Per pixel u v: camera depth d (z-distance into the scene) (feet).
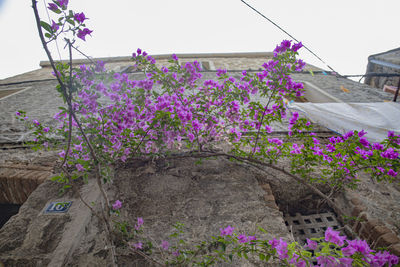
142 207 7.95
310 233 8.63
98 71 7.63
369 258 4.27
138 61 9.04
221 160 10.28
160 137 8.35
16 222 7.25
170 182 9.05
